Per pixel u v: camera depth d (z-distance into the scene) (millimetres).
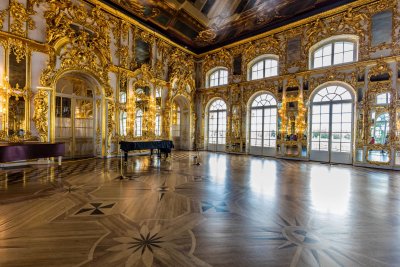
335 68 9586
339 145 9688
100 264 2248
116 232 2959
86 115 9914
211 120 14570
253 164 9023
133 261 2307
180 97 14188
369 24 8773
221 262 2314
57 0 8227
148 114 11914
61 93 9047
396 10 8250
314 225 3254
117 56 10430
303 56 10492
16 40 7348
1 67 7105
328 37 9773
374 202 4289
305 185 5578
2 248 2518
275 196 4637
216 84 14430
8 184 5293
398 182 6004
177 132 14719
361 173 7336
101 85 9797
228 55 13352
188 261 2324
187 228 3113
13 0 7281
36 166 7613
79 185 5293
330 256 2445
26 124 7586
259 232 3018
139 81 11344
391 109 8312
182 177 6336
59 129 9000
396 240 2820
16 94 7387
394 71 8281
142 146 8883
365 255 2471
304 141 10422
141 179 6016
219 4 10703
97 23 9562
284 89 11094
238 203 4184
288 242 2754
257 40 12109
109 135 10164
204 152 13453
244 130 12688
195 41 13586
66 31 8469
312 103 10469
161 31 12250
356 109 9062
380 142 8531
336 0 9234
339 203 4227
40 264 2232
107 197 4422
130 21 10852
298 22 10492
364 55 8891
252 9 10797
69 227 3084
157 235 2895
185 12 11000
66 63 8555
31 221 3266
